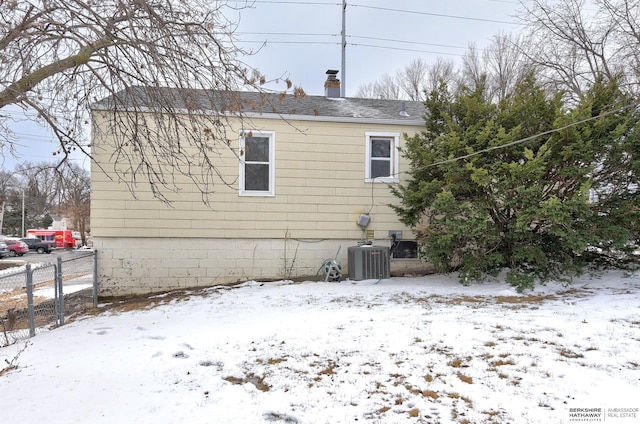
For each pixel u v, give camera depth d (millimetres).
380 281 9969
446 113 9164
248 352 4984
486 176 7969
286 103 11414
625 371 3867
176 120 5625
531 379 3840
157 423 3287
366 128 10969
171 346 5312
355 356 4684
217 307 7750
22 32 4652
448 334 5281
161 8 4977
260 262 10508
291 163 10641
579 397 3436
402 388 3836
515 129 7863
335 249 10836
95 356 5066
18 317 7953
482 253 8633
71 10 4586
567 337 4934
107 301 9727
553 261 8625
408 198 9125
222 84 5340
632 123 8008
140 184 9922
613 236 7812
